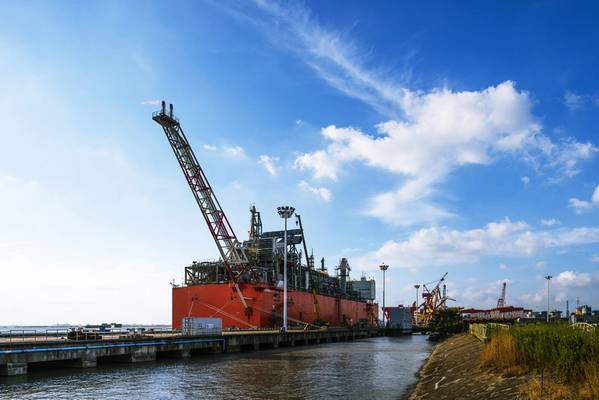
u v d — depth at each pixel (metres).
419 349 83.25
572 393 18.97
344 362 57.94
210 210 109.19
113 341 51.91
